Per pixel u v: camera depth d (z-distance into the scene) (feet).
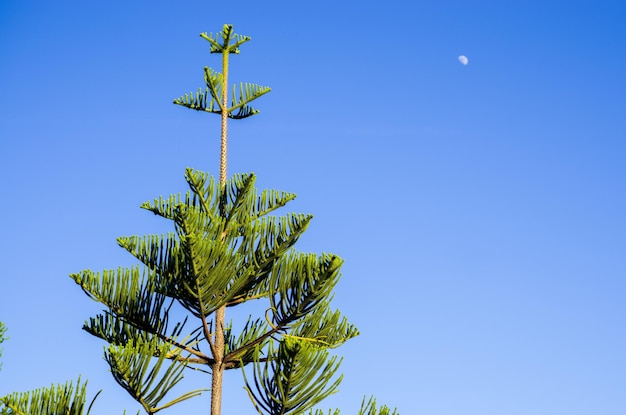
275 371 23.35
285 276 26.48
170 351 26.30
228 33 29.40
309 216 26.68
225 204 27.99
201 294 25.68
